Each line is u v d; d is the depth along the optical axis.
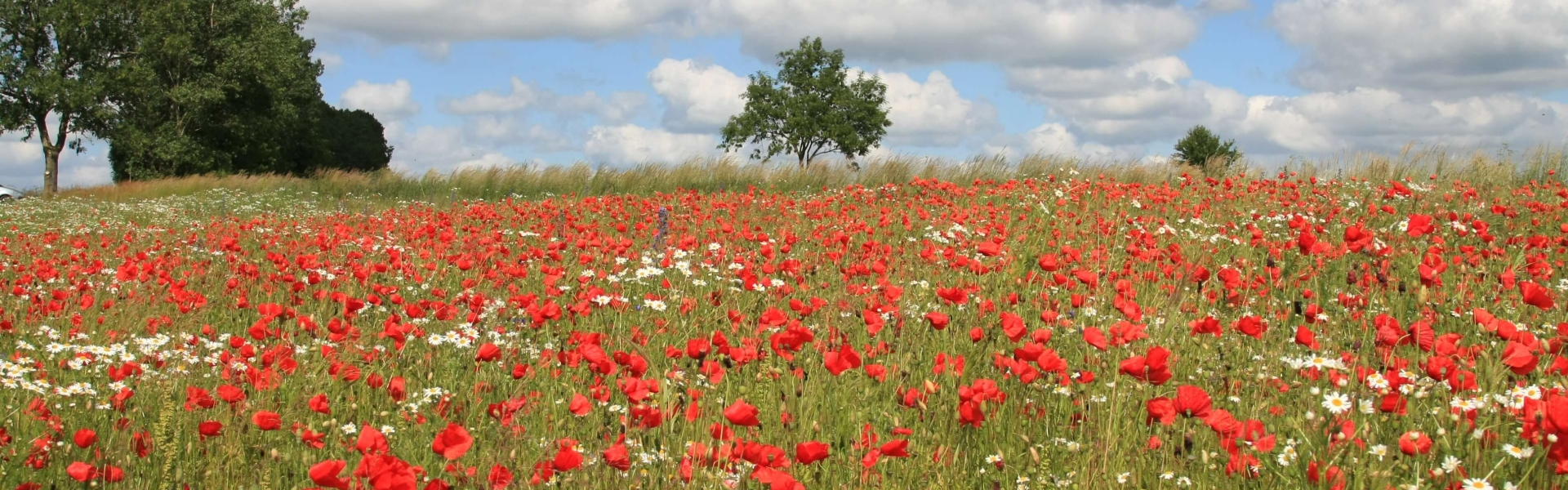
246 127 46.44
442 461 3.12
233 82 43.81
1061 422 3.32
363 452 2.51
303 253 8.12
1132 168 16.14
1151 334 4.21
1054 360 3.14
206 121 45.62
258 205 20.06
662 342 4.46
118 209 19.34
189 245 9.42
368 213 14.34
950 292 4.21
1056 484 2.83
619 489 2.67
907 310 4.71
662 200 12.45
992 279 5.67
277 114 47.84
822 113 57.97
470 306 4.74
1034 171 16.48
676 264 5.94
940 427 3.20
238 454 3.04
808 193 16.33
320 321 5.29
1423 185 11.65
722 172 20.38
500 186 21.92
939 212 9.59
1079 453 3.00
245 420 3.12
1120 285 4.39
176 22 42.16
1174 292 4.71
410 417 3.41
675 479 2.70
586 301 4.51
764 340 4.30
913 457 3.01
